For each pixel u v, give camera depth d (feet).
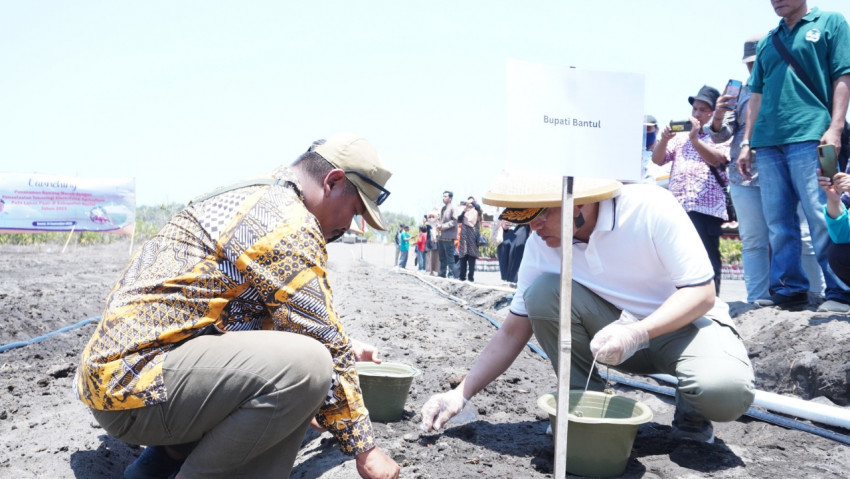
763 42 15.15
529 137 6.73
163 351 6.63
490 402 11.78
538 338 9.94
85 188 54.95
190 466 6.90
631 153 7.06
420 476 8.27
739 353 8.76
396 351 16.15
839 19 14.01
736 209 17.07
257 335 6.75
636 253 8.91
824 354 12.12
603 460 8.16
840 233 13.33
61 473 9.05
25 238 63.00
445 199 46.80
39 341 17.26
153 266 6.79
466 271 44.57
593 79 6.93
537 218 8.65
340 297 29.73
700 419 9.53
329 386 6.89
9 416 11.62
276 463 7.22
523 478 8.16
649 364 9.57
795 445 9.76
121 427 6.87
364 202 7.39
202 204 6.97
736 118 17.01
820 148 13.14
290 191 7.10
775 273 15.49
